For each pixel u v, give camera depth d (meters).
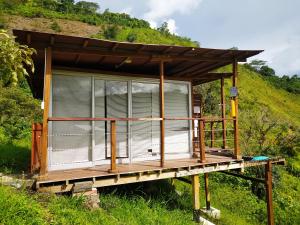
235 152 7.66
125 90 7.58
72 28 44.75
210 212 9.36
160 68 6.69
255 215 11.10
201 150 7.18
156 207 6.54
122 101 7.51
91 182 5.32
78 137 6.84
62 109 6.74
